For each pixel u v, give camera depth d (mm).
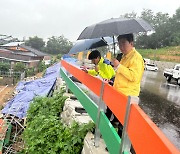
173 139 5078
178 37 70188
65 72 11078
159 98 10812
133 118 2443
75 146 4977
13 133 12922
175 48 62000
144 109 8094
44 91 15719
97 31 4156
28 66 54438
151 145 1798
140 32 3920
